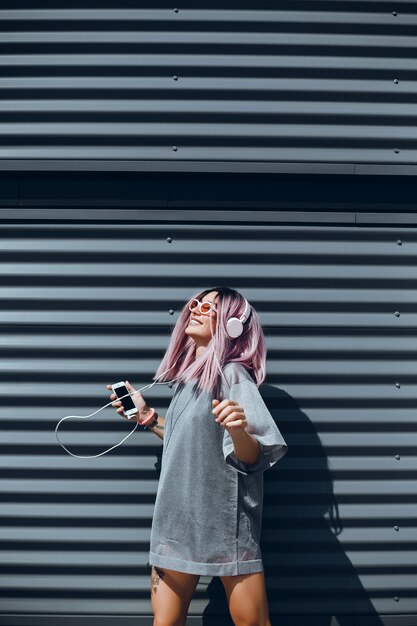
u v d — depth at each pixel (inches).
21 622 139.0
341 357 144.1
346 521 140.7
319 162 145.5
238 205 146.5
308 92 146.2
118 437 141.9
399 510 141.4
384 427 142.9
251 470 110.3
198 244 144.9
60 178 146.6
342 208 147.2
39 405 142.6
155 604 117.3
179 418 119.0
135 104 144.9
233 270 144.7
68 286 144.3
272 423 111.4
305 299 144.6
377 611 139.6
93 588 139.1
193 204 146.2
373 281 145.7
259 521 119.9
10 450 141.6
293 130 145.5
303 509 140.8
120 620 139.1
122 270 144.3
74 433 141.9
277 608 139.1
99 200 145.8
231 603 115.5
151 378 143.1
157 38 146.0
